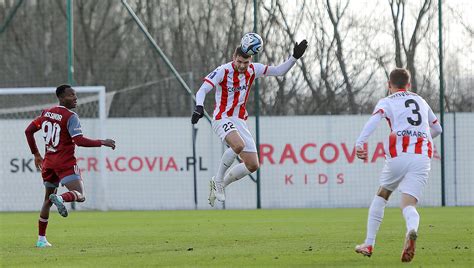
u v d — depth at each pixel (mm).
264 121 58344
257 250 26828
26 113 66125
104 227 39875
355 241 30016
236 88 29062
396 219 43281
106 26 68938
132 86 65875
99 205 58219
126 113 64625
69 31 56656
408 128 22109
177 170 58844
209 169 58625
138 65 66125
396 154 22047
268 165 58125
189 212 54031
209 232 35562
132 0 66875
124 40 67500
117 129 59094
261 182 58188
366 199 57812
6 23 62250
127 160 59094
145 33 59031
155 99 63812
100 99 57188
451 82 58188
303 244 28906
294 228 37469
